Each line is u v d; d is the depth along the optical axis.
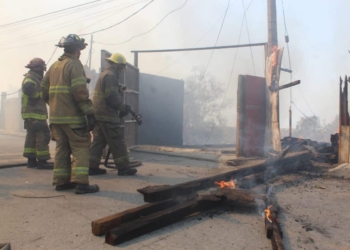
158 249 2.12
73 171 3.46
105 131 4.52
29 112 4.85
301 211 3.07
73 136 3.47
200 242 2.26
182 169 5.25
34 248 2.06
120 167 4.61
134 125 8.59
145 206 2.62
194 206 2.82
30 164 5.07
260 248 2.19
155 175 4.68
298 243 2.30
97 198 3.29
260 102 6.97
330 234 2.50
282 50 6.71
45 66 4.99
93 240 2.22
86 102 3.49
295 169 5.53
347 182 4.55
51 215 2.71
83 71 3.61
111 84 4.41
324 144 7.73
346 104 6.02
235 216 2.85
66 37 3.61
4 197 3.23
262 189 3.93
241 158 6.23
